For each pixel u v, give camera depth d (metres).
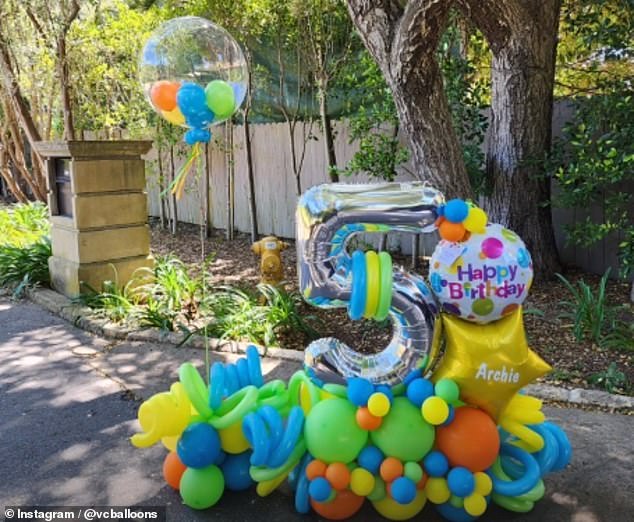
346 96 8.17
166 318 5.38
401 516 2.66
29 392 4.16
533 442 2.66
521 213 6.46
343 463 2.57
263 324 5.21
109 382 4.31
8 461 3.26
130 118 10.04
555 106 6.81
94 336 5.33
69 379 4.37
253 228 9.50
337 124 8.69
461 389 2.55
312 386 2.76
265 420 2.62
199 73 3.21
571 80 7.26
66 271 6.25
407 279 2.56
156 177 11.16
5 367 4.62
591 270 6.79
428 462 2.56
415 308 2.52
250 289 6.57
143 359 4.74
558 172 6.08
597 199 6.32
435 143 5.33
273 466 2.60
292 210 9.61
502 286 2.46
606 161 5.55
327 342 2.73
